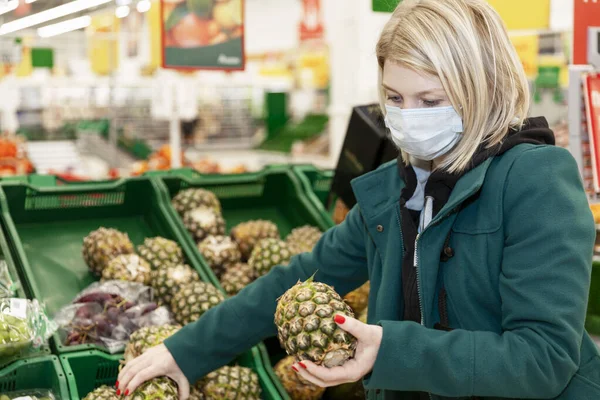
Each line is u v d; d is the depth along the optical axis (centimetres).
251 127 817
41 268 264
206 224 292
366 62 489
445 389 125
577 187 130
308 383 225
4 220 264
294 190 329
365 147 281
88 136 647
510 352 121
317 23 656
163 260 260
